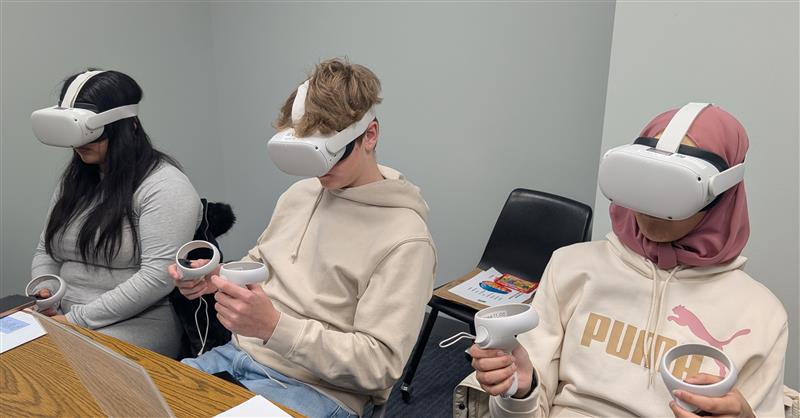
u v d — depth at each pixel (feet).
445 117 8.43
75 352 2.55
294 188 4.95
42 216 8.41
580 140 7.39
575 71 7.20
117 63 8.87
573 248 4.03
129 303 5.32
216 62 10.51
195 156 10.52
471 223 8.68
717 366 3.21
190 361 4.40
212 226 5.93
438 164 8.72
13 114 7.79
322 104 3.68
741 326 3.27
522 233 7.14
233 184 11.14
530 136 7.77
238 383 4.00
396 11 8.39
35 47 7.84
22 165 8.02
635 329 3.53
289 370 4.13
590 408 3.59
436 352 8.45
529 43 7.44
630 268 3.65
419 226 4.06
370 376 3.75
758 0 4.63
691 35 4.97
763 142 4.89
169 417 2.19
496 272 7.25
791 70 4.63
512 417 3.51
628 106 5.41
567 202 6.78
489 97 7.95
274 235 4.86
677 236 3.37
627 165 3.09
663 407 3.31
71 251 5.75
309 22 9.28
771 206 4.98
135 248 5.53
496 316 3.25
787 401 3.49
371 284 3.96
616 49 5.35
